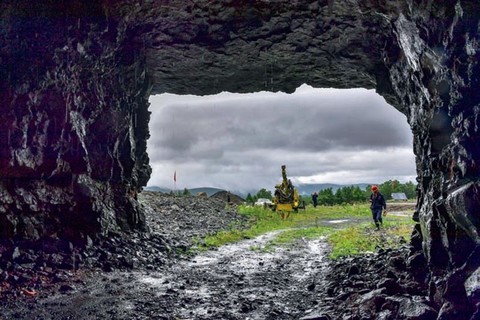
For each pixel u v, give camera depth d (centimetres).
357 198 5500
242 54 1445
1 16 851
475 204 510
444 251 622
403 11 808
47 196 1038
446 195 627
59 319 630
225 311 690
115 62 1325
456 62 629
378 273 844
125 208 1448
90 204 1166
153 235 1485
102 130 1335
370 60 1377
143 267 1060
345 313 640
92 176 1284
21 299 714
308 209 3584
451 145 643
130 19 1195
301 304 743
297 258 1245
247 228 2131
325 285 859
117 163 1438
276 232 2009
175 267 1091
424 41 751
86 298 748
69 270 928
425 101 855
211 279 946
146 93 1716
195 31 1288
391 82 1292
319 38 1298
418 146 959
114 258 1075
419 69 843
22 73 927
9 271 824
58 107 1067
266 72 1630
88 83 1218
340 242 1466
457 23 608
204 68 1590
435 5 656
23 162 956
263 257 1263
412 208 3506
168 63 1550
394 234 1571
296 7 1125
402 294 652
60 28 997
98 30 1126
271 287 868
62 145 1091
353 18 1121
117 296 771
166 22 1230
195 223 2084
